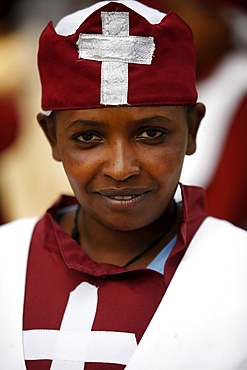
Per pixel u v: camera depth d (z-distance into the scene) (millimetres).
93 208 1621
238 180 2479
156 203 1602
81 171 1582
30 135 2771
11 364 1575
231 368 1505
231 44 2604
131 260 1700
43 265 1707
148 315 1587
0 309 1648
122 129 1549
